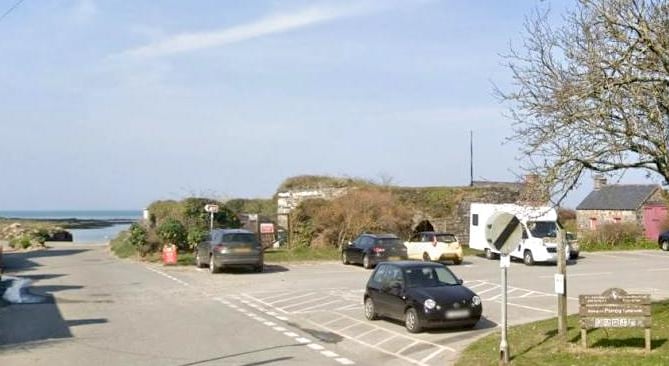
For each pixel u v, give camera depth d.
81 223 122.44
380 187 44.81
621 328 13.16
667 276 28.72
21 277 27.98
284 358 12.64
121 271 30.81
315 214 41.69
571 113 12.25
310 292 23.31
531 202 12.80
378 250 31.97
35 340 14.38
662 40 11.57
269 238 41.09
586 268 32.59
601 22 12.10
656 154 12.07
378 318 17.39
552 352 12.03
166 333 15.34
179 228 38.34
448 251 34.38
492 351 12.71
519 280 26.92
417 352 13.38
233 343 14.18
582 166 12.57
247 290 23.97
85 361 12.18
